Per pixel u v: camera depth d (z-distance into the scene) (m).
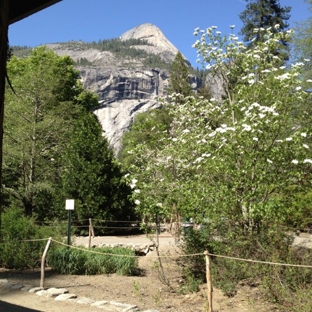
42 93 19.11
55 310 6.20
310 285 6.23
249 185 7.25
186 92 41.03
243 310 6.23
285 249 6.84
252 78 8.55
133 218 17.78
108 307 6.42
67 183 17.02
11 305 6.38
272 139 7.40
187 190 7.62
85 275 9.11
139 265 10.26
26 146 18.16
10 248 9.84
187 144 8.34
